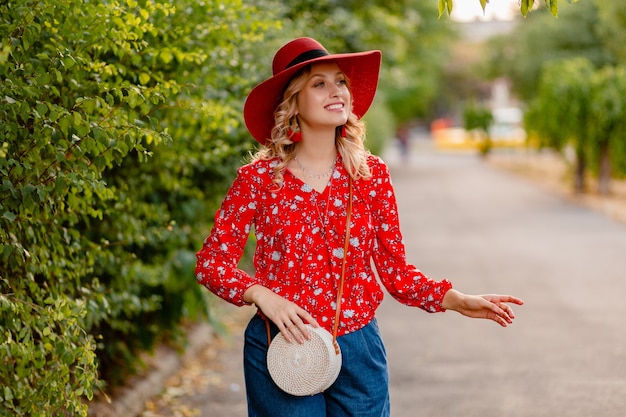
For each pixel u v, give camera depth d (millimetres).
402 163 41312
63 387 3271
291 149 3064
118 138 3236
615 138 19734
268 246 3018
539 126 21469
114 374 5633
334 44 10078
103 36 3461
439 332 7770
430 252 12844
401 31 13688
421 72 33750
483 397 5766
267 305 2908
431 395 5848
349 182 3012
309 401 2959
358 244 2984
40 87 3195
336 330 2947
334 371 2896
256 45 6188
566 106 20469
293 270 2969
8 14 3146
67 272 3803
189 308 6445
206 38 4496
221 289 2986
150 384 5941
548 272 10789
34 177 3240
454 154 51625
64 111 3057
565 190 23062
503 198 21688
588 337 7359
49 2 3143
